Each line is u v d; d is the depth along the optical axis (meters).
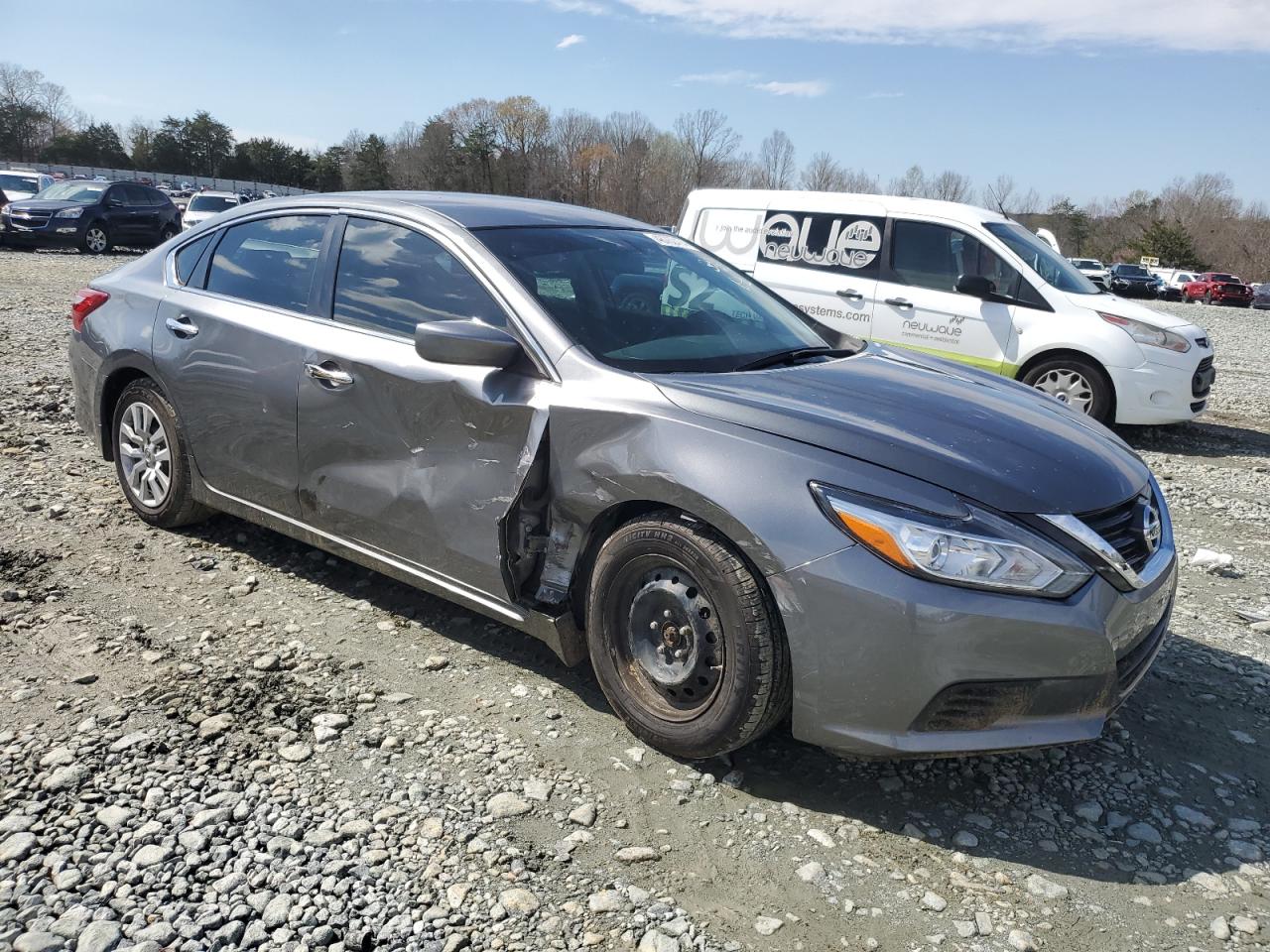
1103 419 8.42
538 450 3.10
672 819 2.71
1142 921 2.43
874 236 8.93
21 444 5.90
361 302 3.68
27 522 4.62
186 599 3.91
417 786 2.78
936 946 2.30
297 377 3.72
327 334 3.68
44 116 95.06
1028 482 2.72
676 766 2.96
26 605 3.78
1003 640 2.55
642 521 2.93
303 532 3.87
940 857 2.63
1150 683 3.71
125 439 4.59
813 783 2.92
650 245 4.03
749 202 9.63
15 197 25.91
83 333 4.69
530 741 3.04
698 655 2.86
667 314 3.56
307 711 3.14
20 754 2.83
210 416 4.08
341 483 3.63
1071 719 2.67
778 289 9.37
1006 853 2.66
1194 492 6.79
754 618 2.71
